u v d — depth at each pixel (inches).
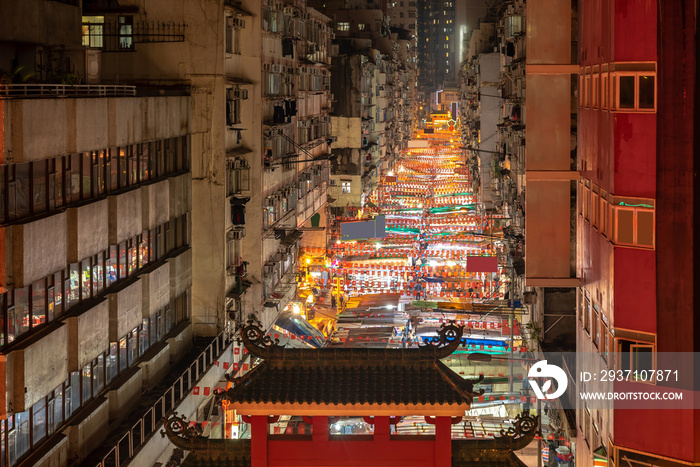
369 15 4825.3
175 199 1425.9
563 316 1529.3
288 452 763.4
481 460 780.0
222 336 1533.0
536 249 1180.5
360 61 3464.6
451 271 2375.7
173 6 1530.5
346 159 3469.5
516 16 2191.2
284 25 2058.3
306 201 2432.3
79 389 1029.8
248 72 1739.7
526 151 1186.6
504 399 1438.2
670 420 808.3
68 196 1011.3
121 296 1136.2
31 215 912.3
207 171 1528.1
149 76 1537.9
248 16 1694.1
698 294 795.4
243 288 1648.6
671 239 812.0
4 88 877.2
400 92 5772.6
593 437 987.3
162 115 1328.7
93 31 1552.7
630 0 831.1
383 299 2194.9
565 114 1182.3
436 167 5561.0
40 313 929.5
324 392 754.2
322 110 2746.1
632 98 831.1
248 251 1749.5
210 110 1524.4
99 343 1064.8
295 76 2192.4
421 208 3740.2
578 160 1139.9
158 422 1153.4
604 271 911.0
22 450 876.6
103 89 1155.3
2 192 842.8
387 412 746.2
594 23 999.0
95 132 1039.6
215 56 1523.1
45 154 900.0
